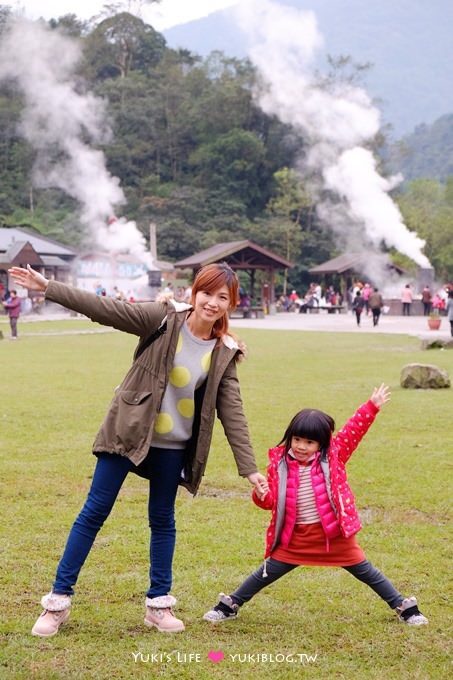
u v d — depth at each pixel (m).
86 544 3.96
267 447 8.45
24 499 6.36
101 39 105.19
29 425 9.74
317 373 15.63
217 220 80.62
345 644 3.79
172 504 4.11
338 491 3.93
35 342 24.81
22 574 4.67
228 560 4.97
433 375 12.98
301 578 4.69
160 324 3.95
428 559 4.99
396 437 8.91
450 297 24.22
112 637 3.84
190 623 4.04
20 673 3.42
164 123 96.25
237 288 3.99
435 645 3.78
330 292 57.91
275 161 88.25
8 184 88.38
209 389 3.98
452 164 161.75
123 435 3.89
